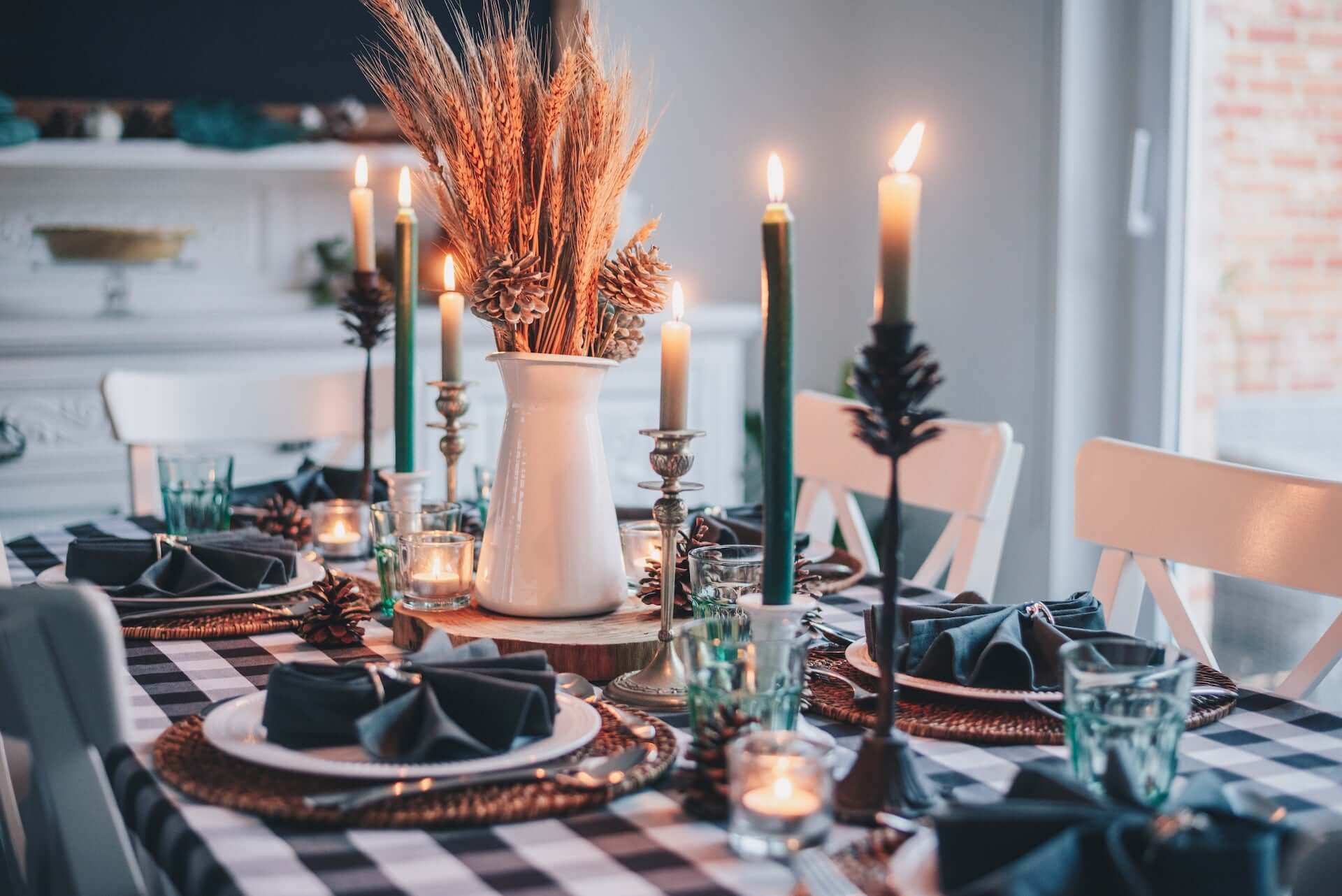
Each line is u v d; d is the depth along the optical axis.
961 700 1.06
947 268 3.38
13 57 3.24
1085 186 2.94
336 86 3.51
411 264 1.52
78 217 3.35
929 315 3.46
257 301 3.51
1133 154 2.92
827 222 3.92
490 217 1.19
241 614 1.35
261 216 3.50
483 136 1.16
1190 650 1.42
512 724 0.89
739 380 3.62
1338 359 2.59
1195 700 1.08
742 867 0.76
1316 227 2.62
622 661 1.15
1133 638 1.11
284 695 0.90
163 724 1.02
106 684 0.90
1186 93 2.83
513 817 0.82
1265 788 0.90
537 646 1.15
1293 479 1.35
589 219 1.17
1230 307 2.79
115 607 1.34
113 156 3.21
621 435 3.48
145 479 2.25
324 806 0.81
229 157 3.30
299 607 1.37
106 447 3.09
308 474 1.87
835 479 2.04
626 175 1.20
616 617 1.25
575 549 1.22
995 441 1.78
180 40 3.37
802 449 2.11
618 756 0.91
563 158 1.19
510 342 1.21
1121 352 3.00
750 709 0.89
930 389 0.81
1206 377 2.85
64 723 0.92
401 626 1.25
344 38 3.50
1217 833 0.66
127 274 3.39
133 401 2.25
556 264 1.20
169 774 0.88
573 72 1.16
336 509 1.68
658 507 1.11
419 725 0.88
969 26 3.28
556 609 1.22
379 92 1.26
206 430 2.29
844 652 1.23
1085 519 1.53
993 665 1.05
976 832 0.66
